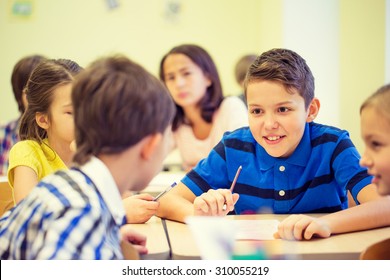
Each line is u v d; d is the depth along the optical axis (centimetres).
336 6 322
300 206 132
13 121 266
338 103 317
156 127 82
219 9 398
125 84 79
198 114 238
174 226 117
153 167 84
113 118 78
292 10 323
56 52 387
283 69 123
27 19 382
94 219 71
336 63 322
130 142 79
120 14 390
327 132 136
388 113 82
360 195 121
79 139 82
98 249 71
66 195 73
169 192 136
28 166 130
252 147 140
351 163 127
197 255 87
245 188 137
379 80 277
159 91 82
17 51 382
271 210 133
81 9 387
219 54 400
